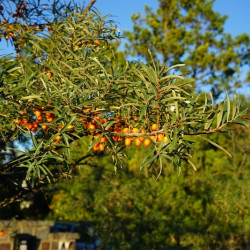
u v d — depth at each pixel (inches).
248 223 322.7
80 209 346.9
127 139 92.0
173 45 571.2
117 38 130.7
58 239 282.8
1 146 111.6
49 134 103.0
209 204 367.9
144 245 315.6
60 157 96.0
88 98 96.9
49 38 124.6
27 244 265.0
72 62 113.4
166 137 87.2
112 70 92.5
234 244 327.3
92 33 127.3
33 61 132.2
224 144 398.3
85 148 269.9
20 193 139.3
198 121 86.7
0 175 135.2
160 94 85.0
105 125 91.7
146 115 90.0
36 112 96.0
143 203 332.5
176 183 358.3
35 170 92.4
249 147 389.4
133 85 95.4
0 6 136.6
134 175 344.8
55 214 371.6
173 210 347.3
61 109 93.6
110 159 332.2
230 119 88.7
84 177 327.6
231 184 356.2
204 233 334.3
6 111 97.1
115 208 324.8
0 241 244.7
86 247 316.8
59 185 342.3
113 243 304.3
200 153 379.6
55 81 101.4
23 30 131.9
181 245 337.1
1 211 193.0
